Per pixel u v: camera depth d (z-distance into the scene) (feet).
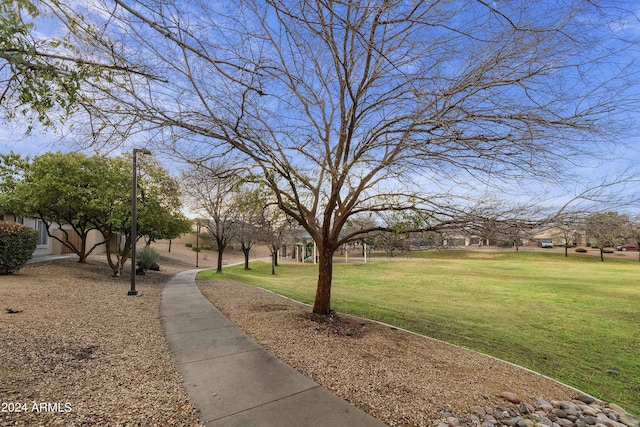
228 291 33.27
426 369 13.41
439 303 35.65
